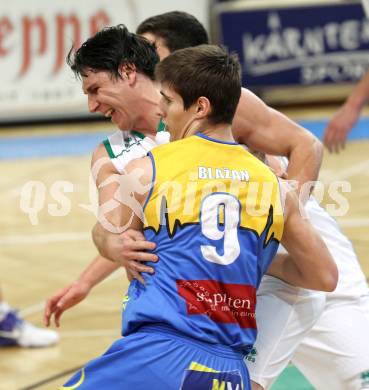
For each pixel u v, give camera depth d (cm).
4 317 1362
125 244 682
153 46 763
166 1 3138
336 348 874
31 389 1188
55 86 3141
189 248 664
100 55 738
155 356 653
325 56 3212
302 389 1137
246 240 675
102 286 1605
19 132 3095
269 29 3191
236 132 824
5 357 1323
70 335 1392
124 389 655
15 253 1827
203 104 678
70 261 1762
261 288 841
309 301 830
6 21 3102
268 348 820
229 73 681
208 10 3195
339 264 897
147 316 660
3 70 3117
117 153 754
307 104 3275
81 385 662
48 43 3116
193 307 658
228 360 668
